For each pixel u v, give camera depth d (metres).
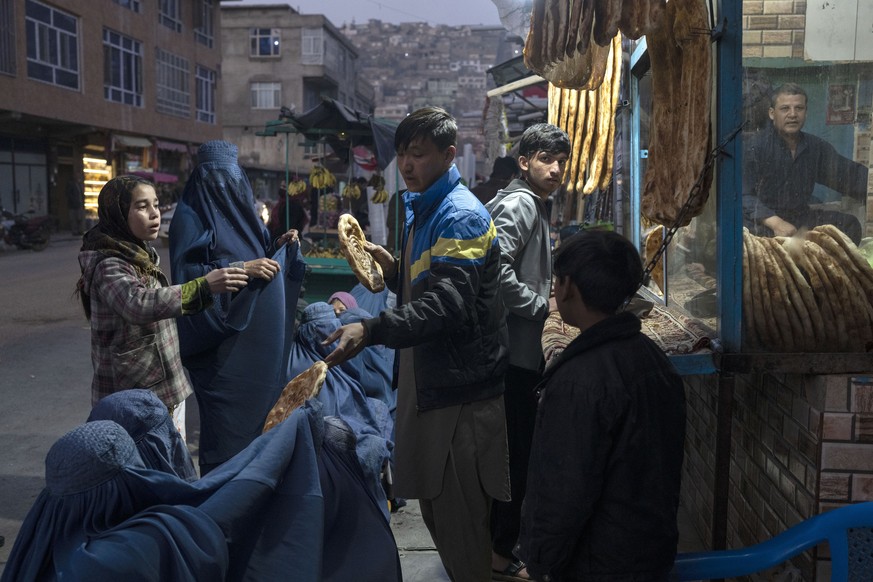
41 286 13.09
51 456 1.89
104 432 1.91
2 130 24.59
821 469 2.24
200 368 3.63
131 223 3.02
